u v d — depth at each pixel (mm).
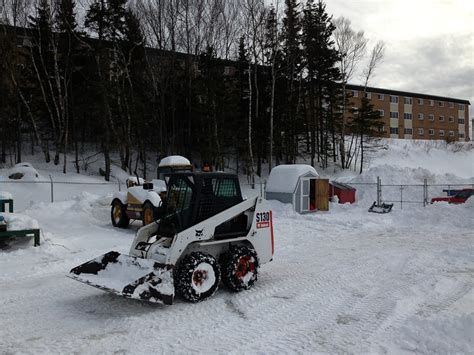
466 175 39156
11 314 5758
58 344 4758
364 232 13461
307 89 39188
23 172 24625
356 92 50969
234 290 6676
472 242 11297
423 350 4469
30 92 32594
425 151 43781
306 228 14211
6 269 8258
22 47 34156
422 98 57406
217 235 6680
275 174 19672
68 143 36219
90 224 14750
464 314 5133
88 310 5922
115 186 26547
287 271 8227
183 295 6090
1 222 9977
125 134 33312
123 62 31844
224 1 33562
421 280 7426
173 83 33031
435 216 15562
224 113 32438
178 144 36531
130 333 5074
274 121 34969
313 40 37531
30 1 31062
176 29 32844
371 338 4875
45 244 10352
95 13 29844
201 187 6586
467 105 62688
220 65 34219
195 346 4695
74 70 33000
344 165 37688
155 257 6383
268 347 4652
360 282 7383
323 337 4930
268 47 32938
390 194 21828
